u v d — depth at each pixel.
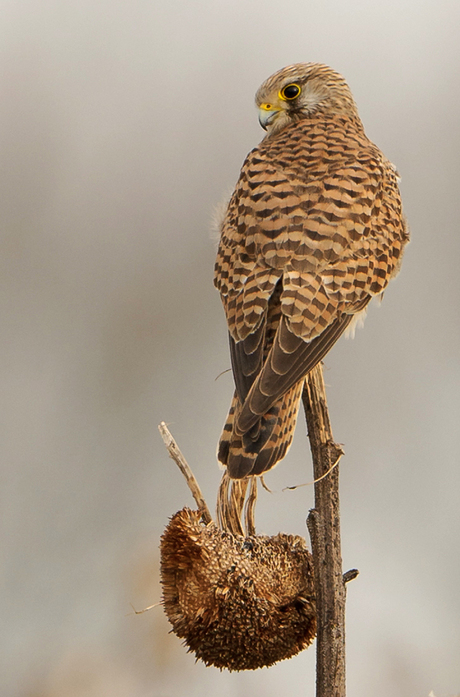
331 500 6.29
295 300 6.40
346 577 6.29
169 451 6.30
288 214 6.43
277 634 6.29
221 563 6.29
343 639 6.28
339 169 6.45
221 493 6.32
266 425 6.36
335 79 6.54
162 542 6.30
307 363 6.38
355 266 6.42
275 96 6.54
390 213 6.46
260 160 6.47
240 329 6.41
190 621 6.29
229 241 6.44
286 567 6.30
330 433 6.30
